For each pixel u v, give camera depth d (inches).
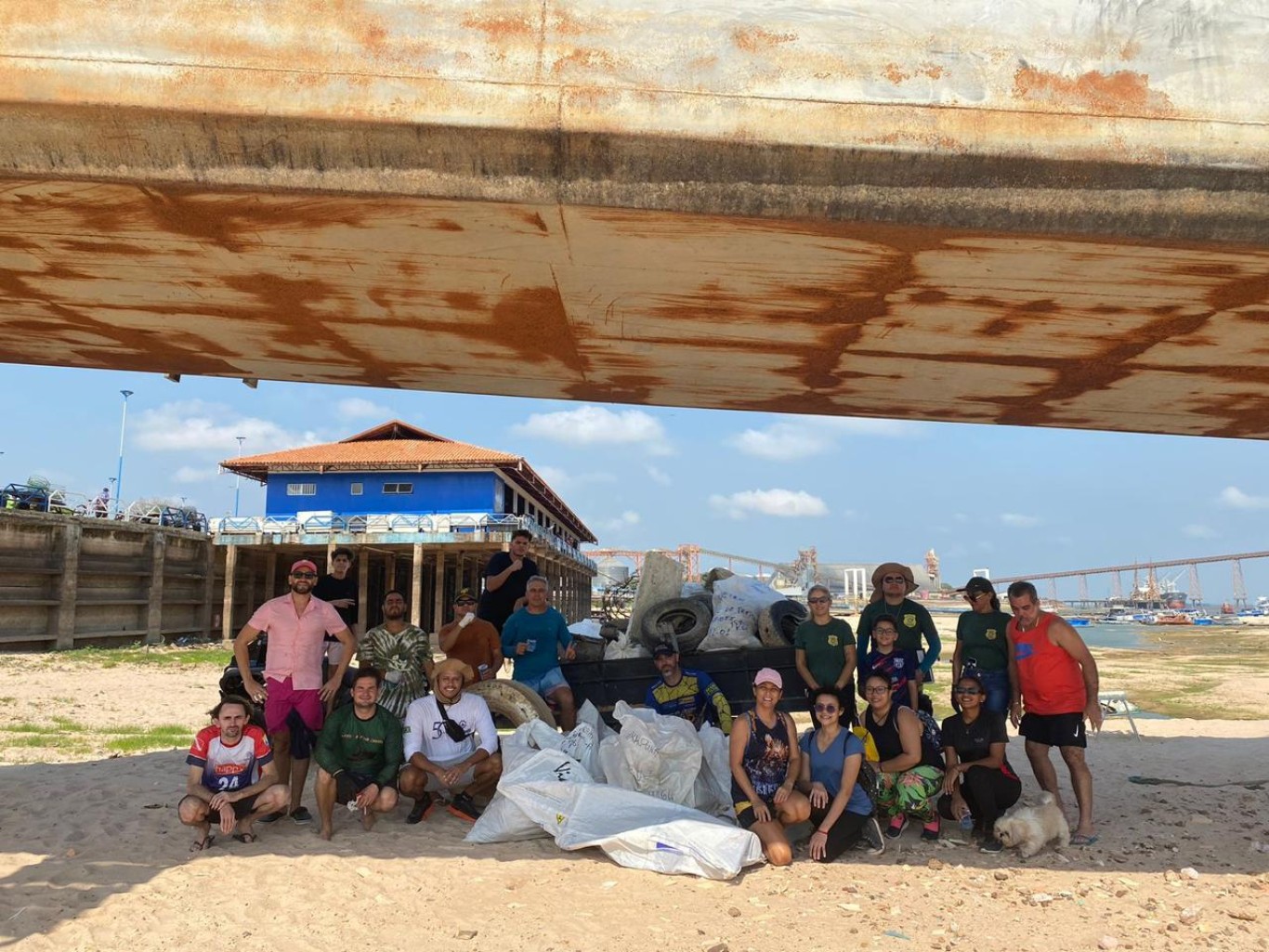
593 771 268.2
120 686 705.6
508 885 206.1
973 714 250.2
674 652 297.1
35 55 148.6
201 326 238.5
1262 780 338.0
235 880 207.2
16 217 171.2
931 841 249.4
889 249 169.9
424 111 148.9
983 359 241.1
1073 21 153.1
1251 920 189.9
